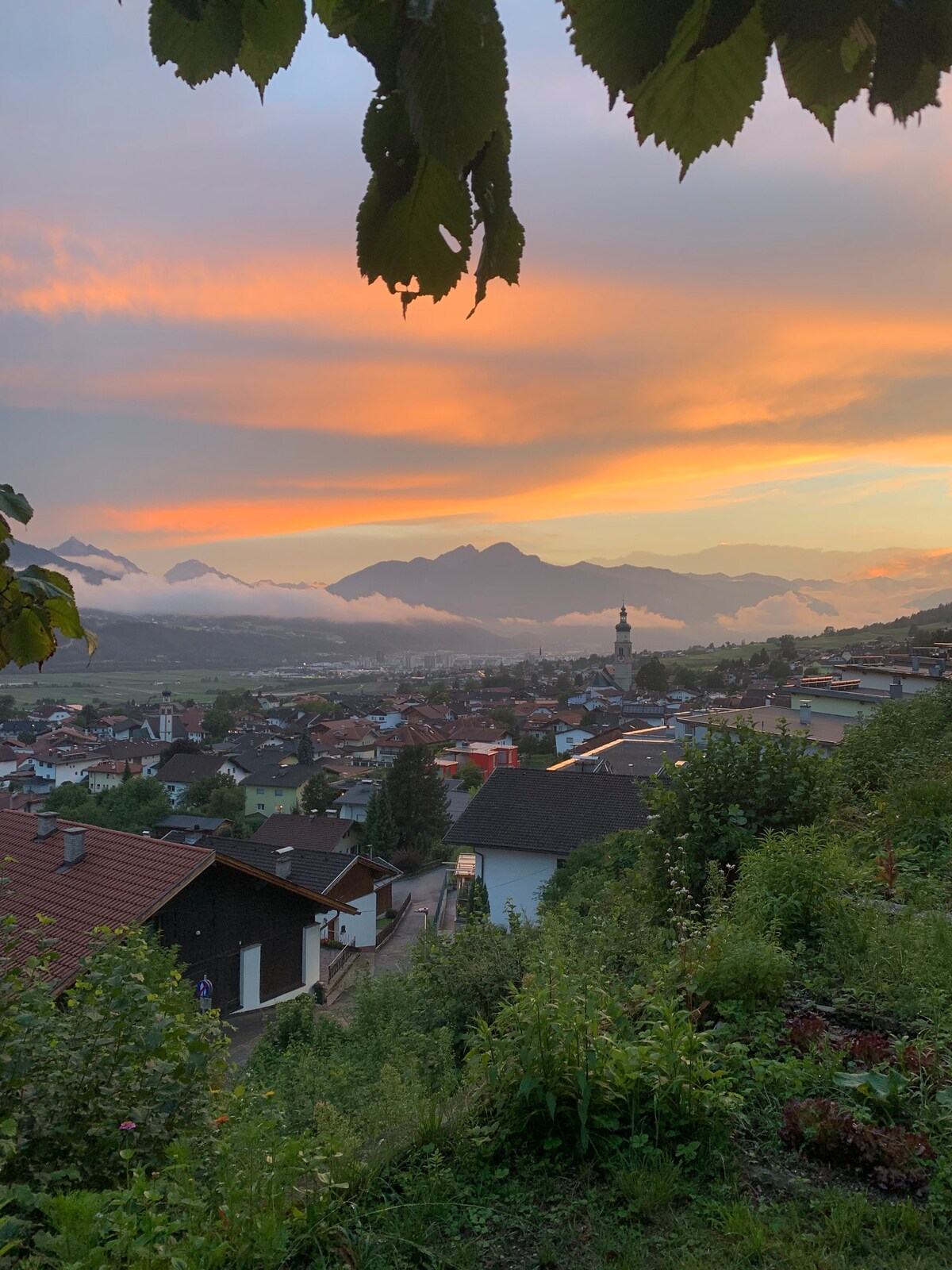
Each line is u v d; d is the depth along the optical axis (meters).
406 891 49.75
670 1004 4.18
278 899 22.27
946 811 9.23
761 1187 3.42
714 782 9.14
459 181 0.81
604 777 26.56
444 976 10.78
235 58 0.90
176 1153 3.34
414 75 0.73
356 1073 8.91
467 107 0.72
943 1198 3.20
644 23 0.70
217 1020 5.11
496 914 24.34
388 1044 10.37
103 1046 4.28
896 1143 3.46
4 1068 3.96
